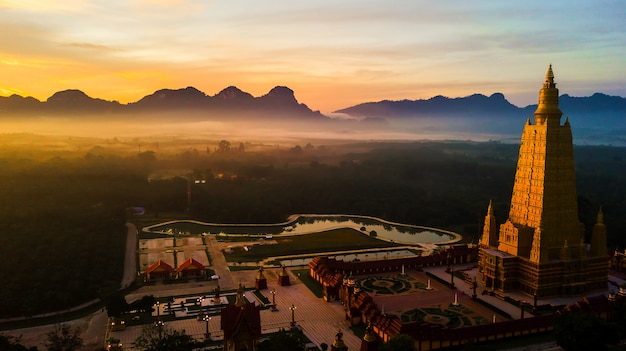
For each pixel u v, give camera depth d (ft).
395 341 330.34
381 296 506.07
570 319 353.10
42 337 414.21
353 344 397.39
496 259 511.40
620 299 442.50
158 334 390.83
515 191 535.60
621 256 594.65
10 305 458.91
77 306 484.74
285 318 453.58
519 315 449.89
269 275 587.68
